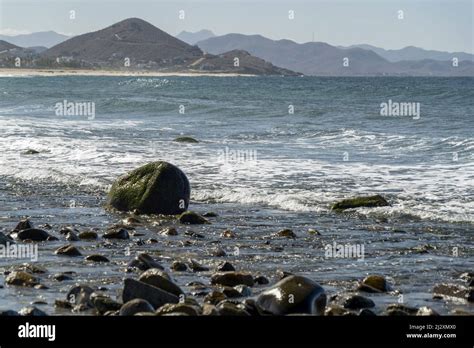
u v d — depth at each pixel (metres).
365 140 31.28
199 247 13.85
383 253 13.44
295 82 140.00
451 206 17.69
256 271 12.09
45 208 17.92
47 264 12.33
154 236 14.90
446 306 10.20
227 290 10.51
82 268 12.04
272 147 29.66
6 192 20.17
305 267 12.40
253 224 16.19
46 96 69.06
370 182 21.12
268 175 22.48
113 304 9.70
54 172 22.97
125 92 80.25
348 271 12.13
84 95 71.44
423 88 81.19
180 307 9.21
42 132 34.34
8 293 10.54
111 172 23.11
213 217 17.08
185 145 30.11
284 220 16.64
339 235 15.02
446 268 12.35
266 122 42.00
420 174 22.33
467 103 52.44
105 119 45.44
